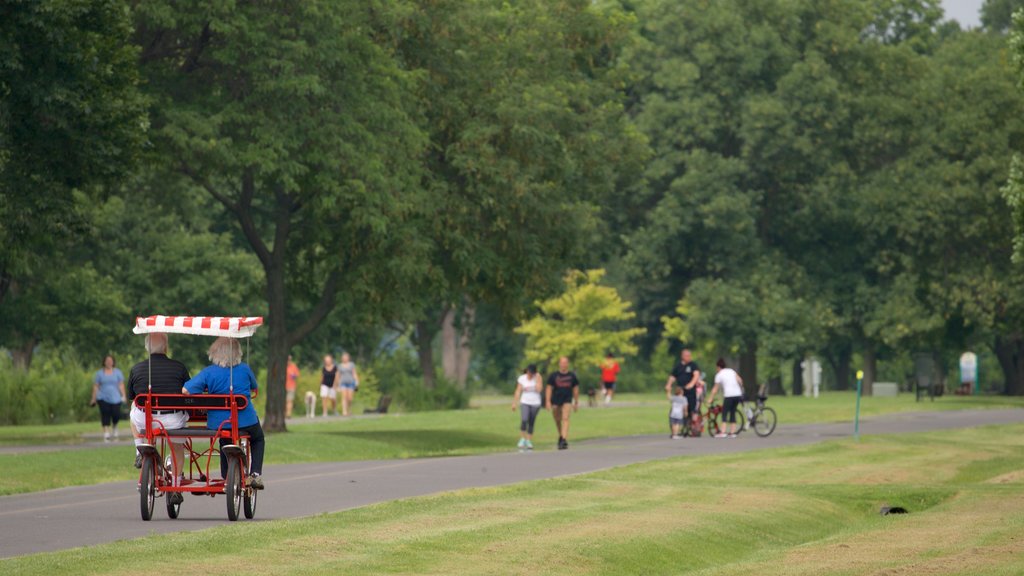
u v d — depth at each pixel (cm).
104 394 13775
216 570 4712
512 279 15450
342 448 13500
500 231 15288
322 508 7100
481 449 14525
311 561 4966
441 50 15088
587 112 17538
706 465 10238
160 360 6444
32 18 10838
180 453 6544
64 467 10231
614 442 14625
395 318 16200
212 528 5797
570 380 13425
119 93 11825
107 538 5800
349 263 14638
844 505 8131
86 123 11475
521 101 15262
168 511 6550
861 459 11006
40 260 17150
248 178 14588
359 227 13825
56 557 4903
